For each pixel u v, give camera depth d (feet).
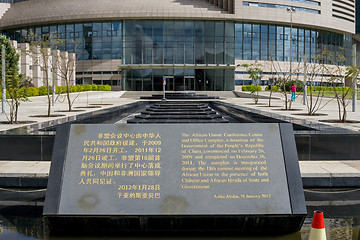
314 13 214.69
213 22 197.67
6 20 216.33
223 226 16.40
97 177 16.97
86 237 16.11
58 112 69.26
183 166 17.31
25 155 29.14
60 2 212.64
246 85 203.62
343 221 17.93
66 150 17.67
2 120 52.01
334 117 56.59
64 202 16.28
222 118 41.34
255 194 16.52
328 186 24.50
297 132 29.78
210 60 197.47
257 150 17.81
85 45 202.59
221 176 17.04
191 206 16.15
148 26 195.00
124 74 195.83
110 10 197.88
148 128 18.34
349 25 232.73
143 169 17.20
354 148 29.32
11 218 18.45
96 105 97.14
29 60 162.50
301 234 16.44
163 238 15.97
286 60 212.43
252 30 205.36
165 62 195.00
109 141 17.99
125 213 15.93
